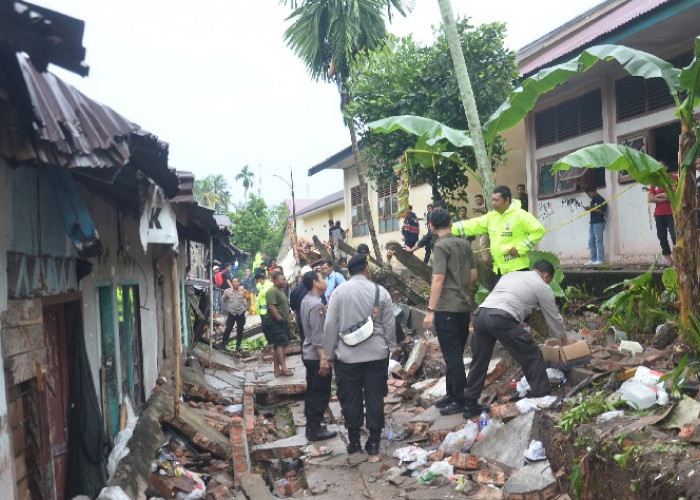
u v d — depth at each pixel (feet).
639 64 19.76
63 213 14.83
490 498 15.49
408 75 38.91
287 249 122.93
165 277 34.53
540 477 15.47
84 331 17.93
